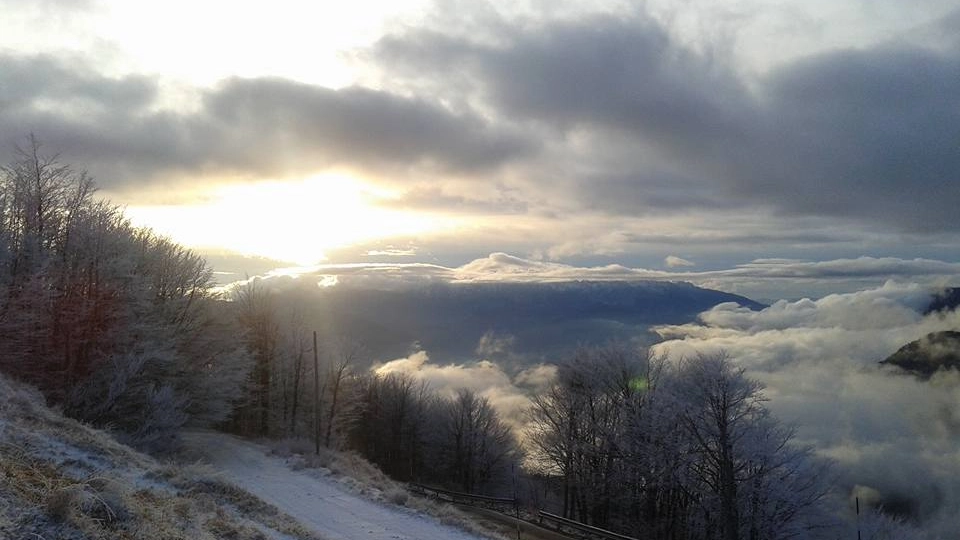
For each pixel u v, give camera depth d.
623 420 44.41
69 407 26.09
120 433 25.23
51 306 28.62
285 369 53.22
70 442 13.69
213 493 14.95
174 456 26.03
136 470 14.21
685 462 39.41
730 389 38.28
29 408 15.08
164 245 38.56
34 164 31.50
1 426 11.77
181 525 10.02
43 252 29.56
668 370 44.84
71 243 30.72
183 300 38.00
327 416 54.28
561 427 47.38
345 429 61.00
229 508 14.45
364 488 25.34
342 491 24.55
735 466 38.31
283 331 53.72
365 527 18.84
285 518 15.50
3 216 28.95
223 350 40.22
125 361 28.16
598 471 45.69
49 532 7.27
